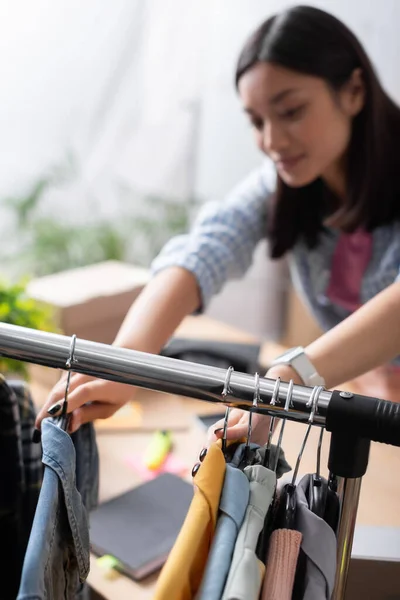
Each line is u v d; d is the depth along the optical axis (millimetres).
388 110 1155
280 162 1119
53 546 551
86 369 607
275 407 570
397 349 854
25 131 2152
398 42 2041
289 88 1032
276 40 1020
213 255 1154
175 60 2275
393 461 1107
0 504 751
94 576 908
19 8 2029
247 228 1288
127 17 2174
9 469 747
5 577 771
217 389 583
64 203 2277
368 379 1381
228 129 2320
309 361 776
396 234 1239
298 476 886
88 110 2219
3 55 2051
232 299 2404
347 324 851
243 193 1329
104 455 1179
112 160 2303
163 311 1009
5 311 1192
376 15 2043
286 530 559
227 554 521
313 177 1126
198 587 547
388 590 742
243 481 562
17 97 2107
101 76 2201
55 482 559
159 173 2377
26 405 822
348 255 1322
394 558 729
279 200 1266
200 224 1268
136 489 1051
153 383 597
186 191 2432
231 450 640
